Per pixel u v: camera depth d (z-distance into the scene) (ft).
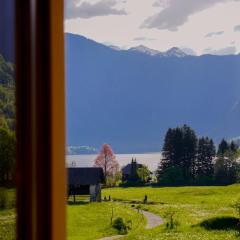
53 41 3.24
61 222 3.27
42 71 3.23
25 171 3.21
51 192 3.22
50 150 3.22
